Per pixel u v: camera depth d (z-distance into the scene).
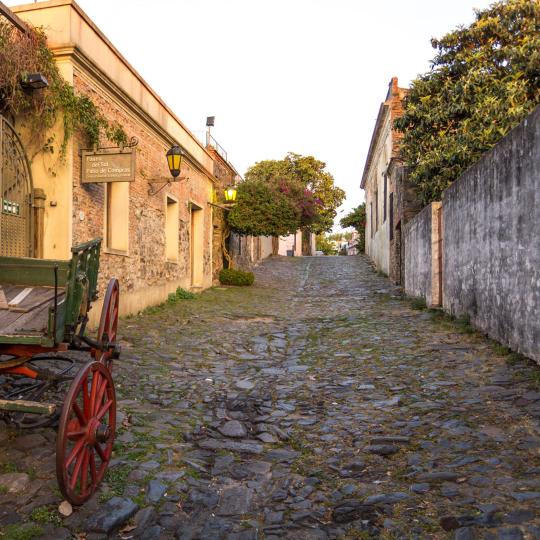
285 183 25.78
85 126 8.20
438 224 11.09
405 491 3.47
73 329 3.71
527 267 6.16
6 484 3.47
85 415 3.30
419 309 11.84
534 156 5.89
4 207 7.05
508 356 6.42
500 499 3.23
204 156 16.06
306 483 3.71
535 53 11.56
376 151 24.19
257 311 12.95
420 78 14.02
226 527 3.13
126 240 10.16
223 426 4.89
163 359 7.45
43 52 7.50
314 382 6.43
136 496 3.45
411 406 5.20
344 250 79.50
